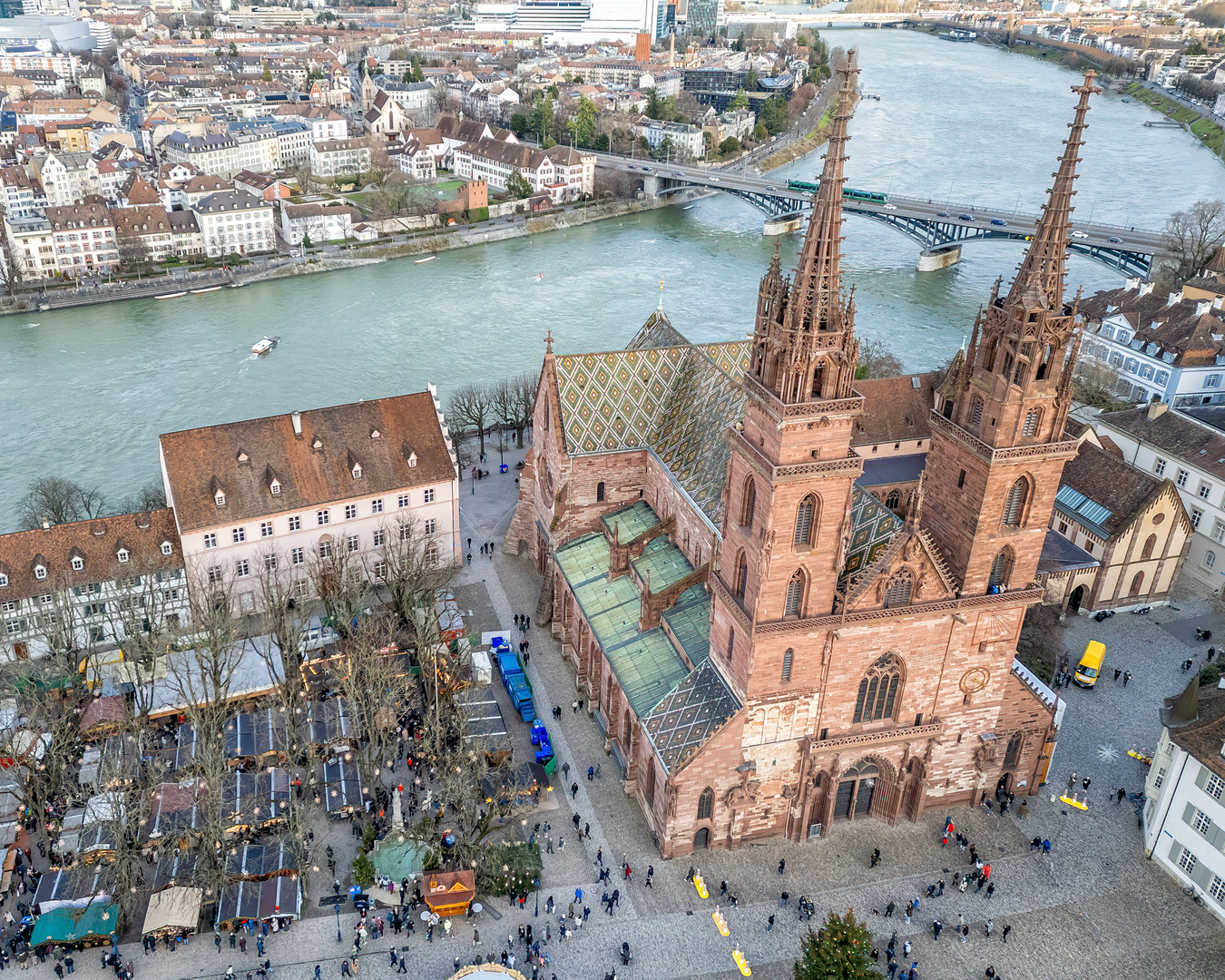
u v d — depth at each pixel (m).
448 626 112.06
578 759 101.62
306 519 122.56
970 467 82.75
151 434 175.50
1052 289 76.25
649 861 89.75
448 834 90.25
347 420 125.81
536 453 126.94
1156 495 120.69
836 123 68.12
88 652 113.88
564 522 119.81
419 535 130.50
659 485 116.69
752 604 81.62
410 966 79.38
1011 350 77.06
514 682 109.06
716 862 89.75
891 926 83.94
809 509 78.25
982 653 88.50
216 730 93.62
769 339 74.81
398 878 85.19
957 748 93.00
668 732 88.88
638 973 79.38
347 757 98.75
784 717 86.06
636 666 98.62
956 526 85.44
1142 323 175.00
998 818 95.38
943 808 96.19
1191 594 130.25
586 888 86.88
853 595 81.88
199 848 87.12
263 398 189.25
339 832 91.62
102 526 116.56
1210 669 107.06
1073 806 96.88
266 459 121.06
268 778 94.25
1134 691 111.81
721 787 87.88
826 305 72.19
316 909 84.12
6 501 154.12
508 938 82.06
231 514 118.00
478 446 167.88
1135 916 85.69
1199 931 84.38
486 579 131.12
